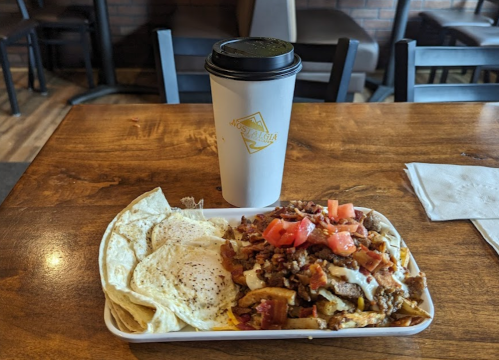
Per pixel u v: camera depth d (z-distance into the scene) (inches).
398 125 48.9
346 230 26.9
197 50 55.7
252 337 22.7
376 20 144.8
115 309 23.9
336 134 46.8
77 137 44.6
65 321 24.9
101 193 36.4
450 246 31.6
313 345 24.0
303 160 41.9
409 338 24.4
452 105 54.0
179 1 137.4
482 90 56.4
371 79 140.2
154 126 47.2
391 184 38.8
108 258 26.7
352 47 51.9
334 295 24.2
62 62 145.5
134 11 138.6
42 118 114.7
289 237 26.0
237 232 30.6
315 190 37.6
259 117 30.1
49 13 120.3
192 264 26.9
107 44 123.9
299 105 53.1
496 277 28.9
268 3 96.6
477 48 53.5
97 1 117.4
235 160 32.6
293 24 100.9
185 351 23.5
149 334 22.6
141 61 147.8
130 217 30.2
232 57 27.8
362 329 23.0
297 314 24.5
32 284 27.3
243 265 27.1
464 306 26.5
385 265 25.0
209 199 36.1
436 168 40.7
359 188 38.1
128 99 128.3
